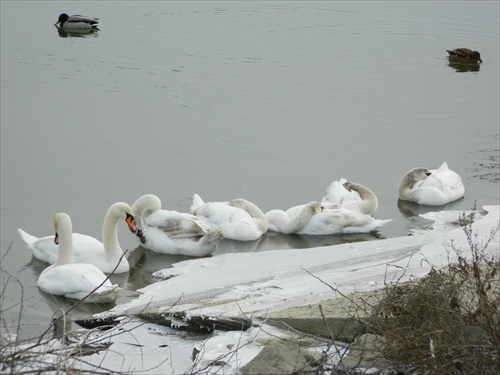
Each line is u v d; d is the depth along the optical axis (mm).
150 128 21594
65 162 19250
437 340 7332
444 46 30844
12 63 27062
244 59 28328
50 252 14180
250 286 12047
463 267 8422
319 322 8930
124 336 9555
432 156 19953
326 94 24766
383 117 22828
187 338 9484
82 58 27906
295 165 19328
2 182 18078
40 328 10914
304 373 7539
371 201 16672
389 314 8234
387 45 30656
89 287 12344
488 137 21297
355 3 36375
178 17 33594
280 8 35250
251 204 16125
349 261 13375
